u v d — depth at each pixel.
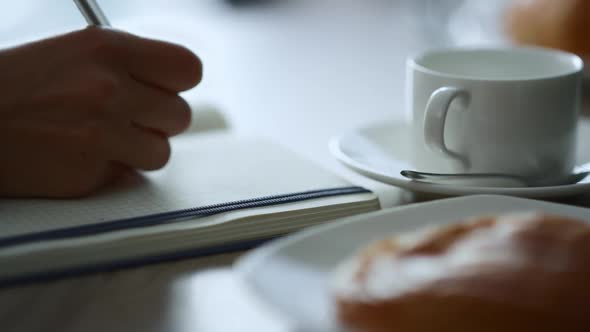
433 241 0.50
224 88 1.07
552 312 0.48
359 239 0.55
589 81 0.96
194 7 2.07
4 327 0.53
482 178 0.65
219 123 0.81
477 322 0.48
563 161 0.66
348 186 0.63
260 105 0.98
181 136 0.77
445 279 0.49
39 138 0.62
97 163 0.63
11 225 0.59
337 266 0.52
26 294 0.55
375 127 0.74
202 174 0.66
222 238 0.59
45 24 1.81
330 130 0.88
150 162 0.64
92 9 0.67
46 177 0.62
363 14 1.73
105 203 0.62
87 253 0.57
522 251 0.49
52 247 0.56
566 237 0.50
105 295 0.55
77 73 0.63
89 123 0.62
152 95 0.65
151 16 1.96
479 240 0.50
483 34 1.27
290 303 0.50
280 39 1.50
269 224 0.59
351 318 0.49
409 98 0.68
